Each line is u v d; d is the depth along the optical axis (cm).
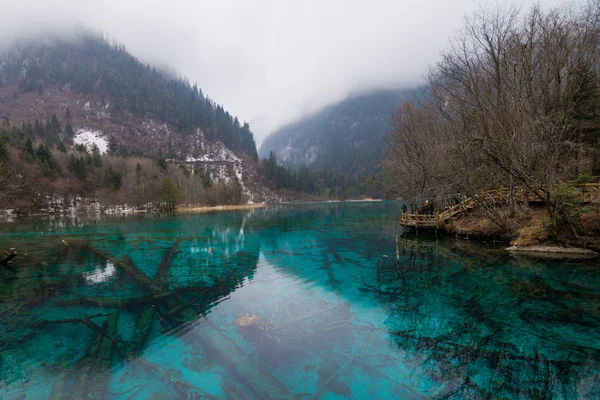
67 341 725
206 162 15438
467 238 1891
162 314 878
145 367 610
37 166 6919
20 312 900
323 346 686
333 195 15175
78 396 525
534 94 1652
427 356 632
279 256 1705
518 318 780
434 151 2283
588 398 490
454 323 775
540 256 1346
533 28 1598
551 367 574
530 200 1795
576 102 1600
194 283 1188
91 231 3070
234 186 10631
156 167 9719
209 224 3816
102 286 1148
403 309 880
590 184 1524
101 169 8569
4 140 7800
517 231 1595
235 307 927
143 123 19438
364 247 1872
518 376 551
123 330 776
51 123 15375
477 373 567
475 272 1199
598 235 1299
